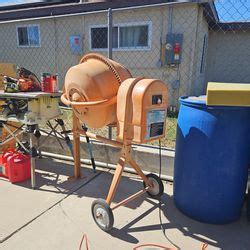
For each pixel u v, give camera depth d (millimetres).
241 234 2109
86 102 2191
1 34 9984
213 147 2010
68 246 1943
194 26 6984
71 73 2260
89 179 3076
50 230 2127
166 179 3049
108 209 2053
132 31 7785
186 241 2014
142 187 2900
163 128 2189
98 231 2121
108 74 2217
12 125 3188
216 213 2174
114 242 1990
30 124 2678
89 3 8148
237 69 9602
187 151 2152
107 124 2367
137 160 3219
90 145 3301
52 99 2879
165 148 3236
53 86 2807
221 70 9805
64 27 8727
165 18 7254
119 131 2156
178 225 2211
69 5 8438
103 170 3330
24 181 3000
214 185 2090
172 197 2676
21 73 3004
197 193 2174
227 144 1989
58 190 2803
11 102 2861
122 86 2076
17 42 9727
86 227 2170
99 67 2236
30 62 9656
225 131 1968
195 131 2066
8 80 2869
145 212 2400
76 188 2854
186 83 7410
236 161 2037
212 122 1977
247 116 1994
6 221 2242
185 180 2229
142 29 7629
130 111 2047
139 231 2125
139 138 2033
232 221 2262
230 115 1945
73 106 2336
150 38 7570
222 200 2123
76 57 8766
